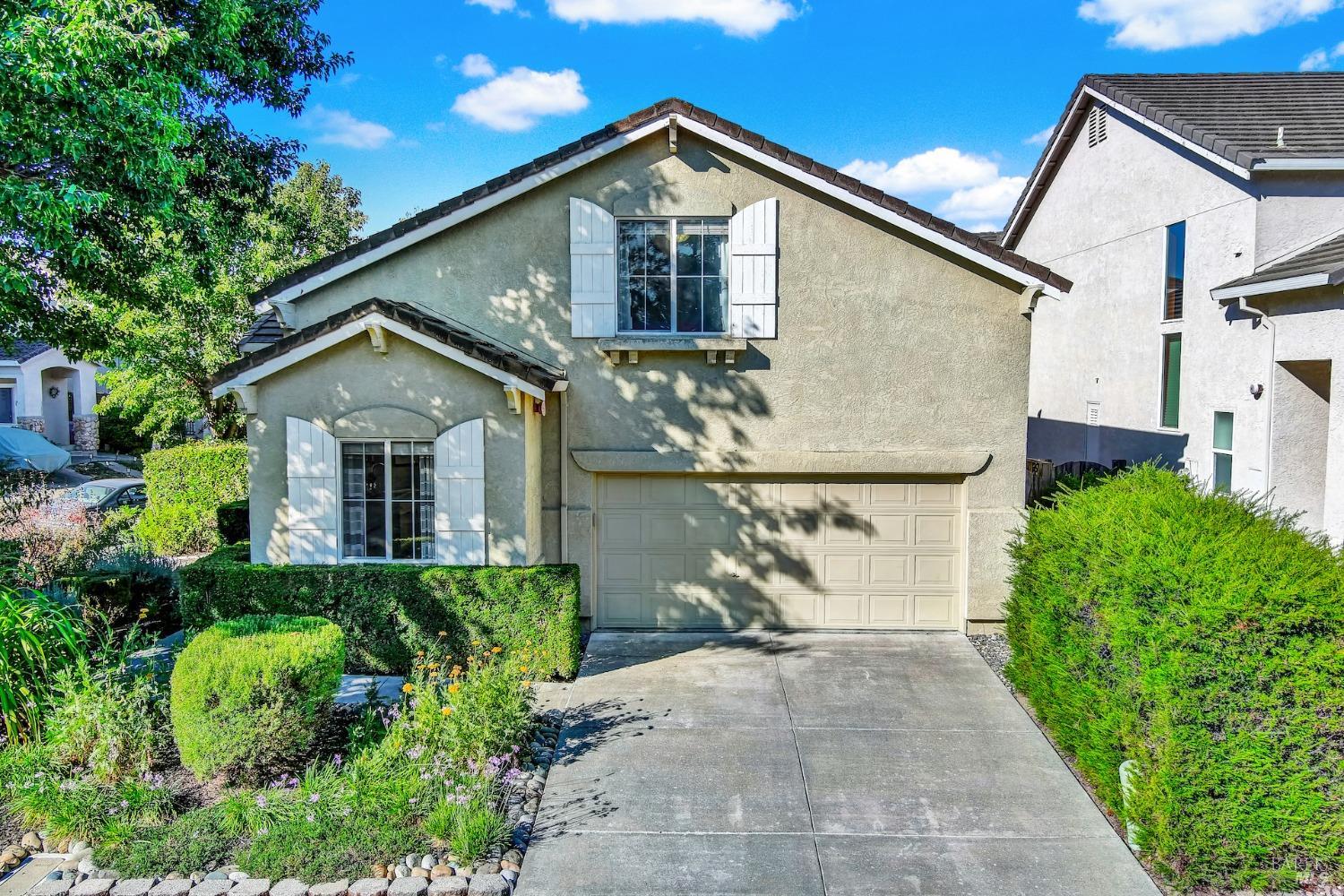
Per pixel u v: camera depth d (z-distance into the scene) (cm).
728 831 679
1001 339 1128
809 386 1141
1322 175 1334
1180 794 600
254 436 1070
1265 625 573
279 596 1006
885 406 1141
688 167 1116
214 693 703
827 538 1178
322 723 760
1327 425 1260
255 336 1315
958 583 1176
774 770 781
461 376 1045
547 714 892
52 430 3831
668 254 1142
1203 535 664
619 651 1102
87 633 921
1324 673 569
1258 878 595
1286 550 620
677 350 1123
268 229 2248
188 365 2202
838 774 773
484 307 1145
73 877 614
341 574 1002
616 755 808
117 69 986
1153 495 795
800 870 627
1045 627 838
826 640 1148
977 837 672
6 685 762
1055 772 779
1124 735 659
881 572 1180
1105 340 1870
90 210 945
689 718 895
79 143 927
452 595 994
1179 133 1489
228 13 1160
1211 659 587
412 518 1077
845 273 1125
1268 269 1303
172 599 1183
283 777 726
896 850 653
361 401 1055
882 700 943
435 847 641
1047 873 625
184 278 1576
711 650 1109
